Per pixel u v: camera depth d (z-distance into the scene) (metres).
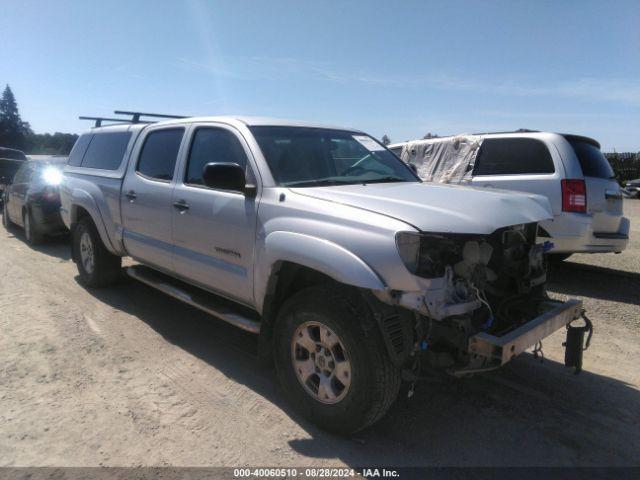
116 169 5.48
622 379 4.06
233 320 3.86
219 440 3.12
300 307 3.20
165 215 4.50
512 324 3.18
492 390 3.84
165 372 4.02
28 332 4.77
